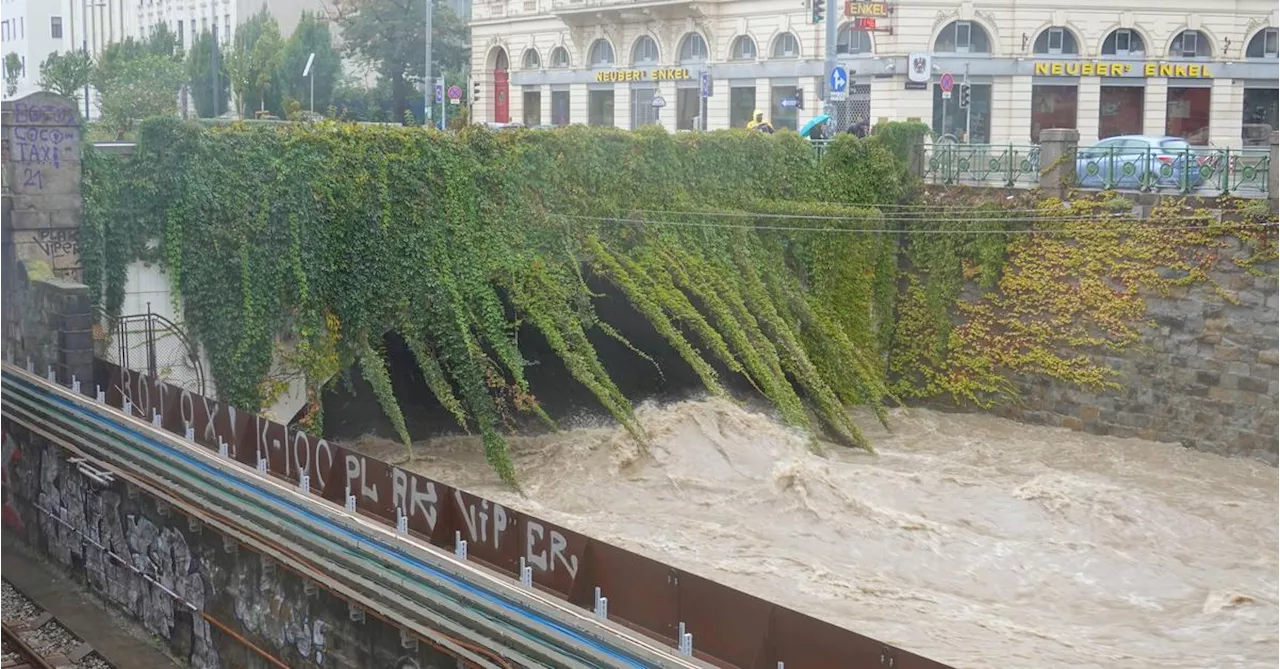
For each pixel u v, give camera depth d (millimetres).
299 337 29562
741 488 28359
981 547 24828
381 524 16828
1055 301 33812
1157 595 22625
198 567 19984
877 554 24484
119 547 22297
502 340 30984
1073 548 24844
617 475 29281
